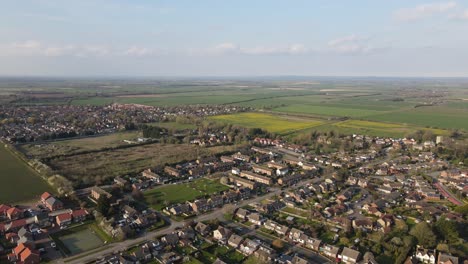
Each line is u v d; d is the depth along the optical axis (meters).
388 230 149.12
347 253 129.38
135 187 198.88
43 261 125.06
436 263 127.38
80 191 195.50
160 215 166.88
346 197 189.50
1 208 163.12
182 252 133.88
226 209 176.50
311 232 149.62
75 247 135.38
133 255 127.00
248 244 137.25
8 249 134.12
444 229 142.38
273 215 168.75
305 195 194.25
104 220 153.25
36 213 163.12
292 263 125.62
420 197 191.12
